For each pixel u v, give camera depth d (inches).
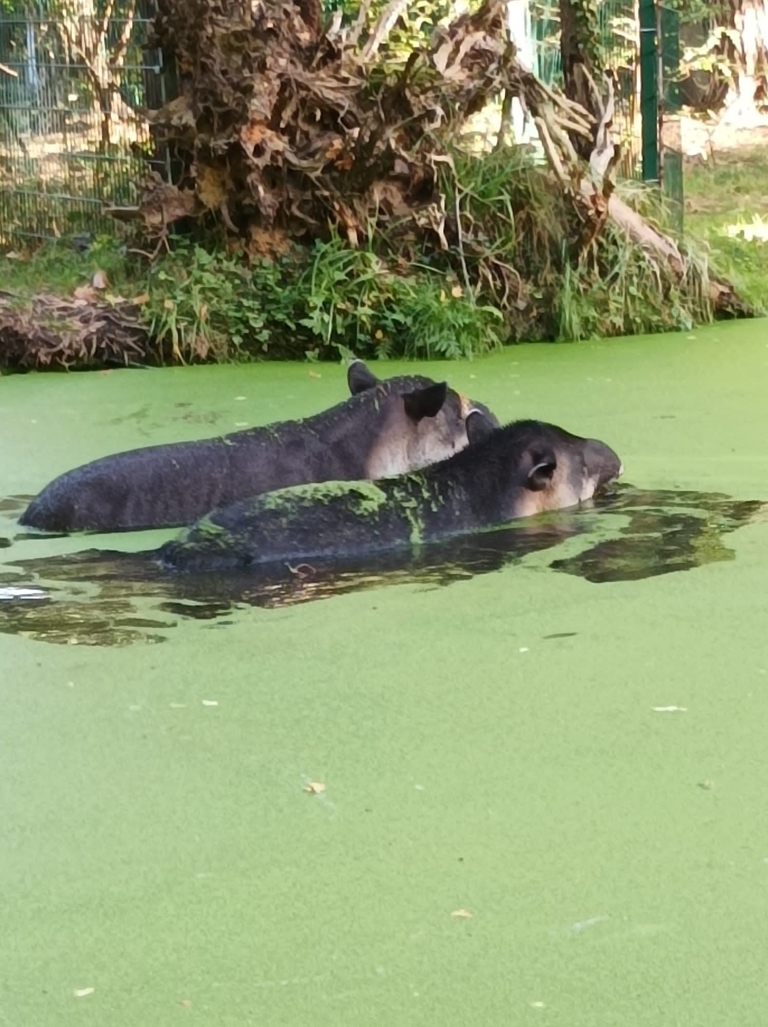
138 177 527.2
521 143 519.5
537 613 219.1
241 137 461.4
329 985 130.0
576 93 500.7
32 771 171.3
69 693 193.5
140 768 171.3
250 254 474.9
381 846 152.0
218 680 196.7
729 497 280.8
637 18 536.7
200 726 182.2
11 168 555.5
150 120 473.4
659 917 138.4
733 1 911.7
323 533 252.5
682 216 522.6
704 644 205.0
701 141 872.9
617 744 173.6
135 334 450.0
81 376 428.8
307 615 221.0
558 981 129.7
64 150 544.1
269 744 176.6
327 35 481.4
